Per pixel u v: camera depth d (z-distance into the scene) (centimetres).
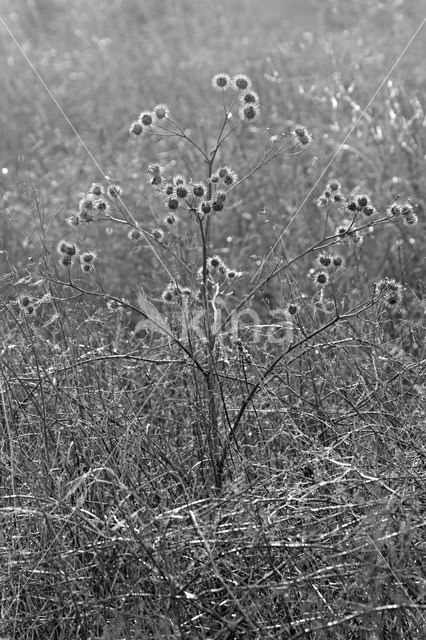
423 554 311
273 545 302
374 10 1120
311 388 414
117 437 366
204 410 376
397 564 297
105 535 318
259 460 360
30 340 400
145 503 326
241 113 369
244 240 611
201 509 332
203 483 357
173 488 354
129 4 1380
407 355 439
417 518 309
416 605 286
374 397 392
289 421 376
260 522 306
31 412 391
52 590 318
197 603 304
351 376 421
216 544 317
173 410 404
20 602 325
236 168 697
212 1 1365
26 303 390
